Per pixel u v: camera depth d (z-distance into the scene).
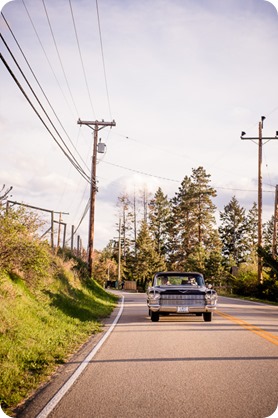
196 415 5.84
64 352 10.52
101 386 7.28
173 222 102.88
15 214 13.28
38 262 14.59
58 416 5.84
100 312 21.48
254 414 5.88
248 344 11.38
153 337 12.81
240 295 45.97
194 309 16.80
